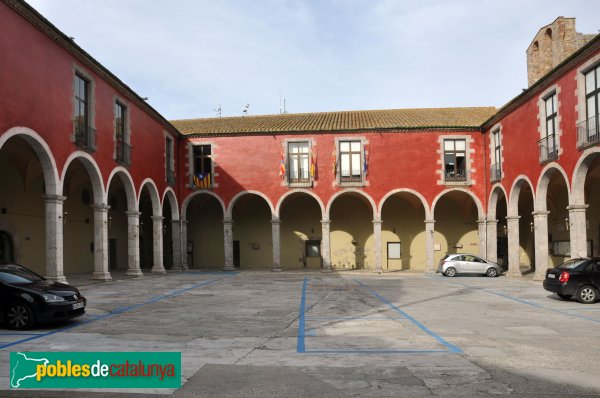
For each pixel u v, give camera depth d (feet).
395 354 21.83
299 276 72.79
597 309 36.65
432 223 79.25
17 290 28.12
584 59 47.67
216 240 94.27
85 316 33.27
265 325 29.76
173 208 83.25
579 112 48.57
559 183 68.23
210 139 84.79
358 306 38.65
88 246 76.59
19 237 59.11
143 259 95.40
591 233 66.03
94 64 52.75
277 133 83.05
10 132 38.50
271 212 89.76
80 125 51.96
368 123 83.97
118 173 61.72
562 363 20.08
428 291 50.29
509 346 23.50
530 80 76.23
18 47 39.91
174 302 41.06
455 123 81.76
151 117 72.38
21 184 59.62
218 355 21.70
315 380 17.66
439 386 16.89
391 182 80.43
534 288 52.90
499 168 73.36
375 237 79.87
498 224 91.35
